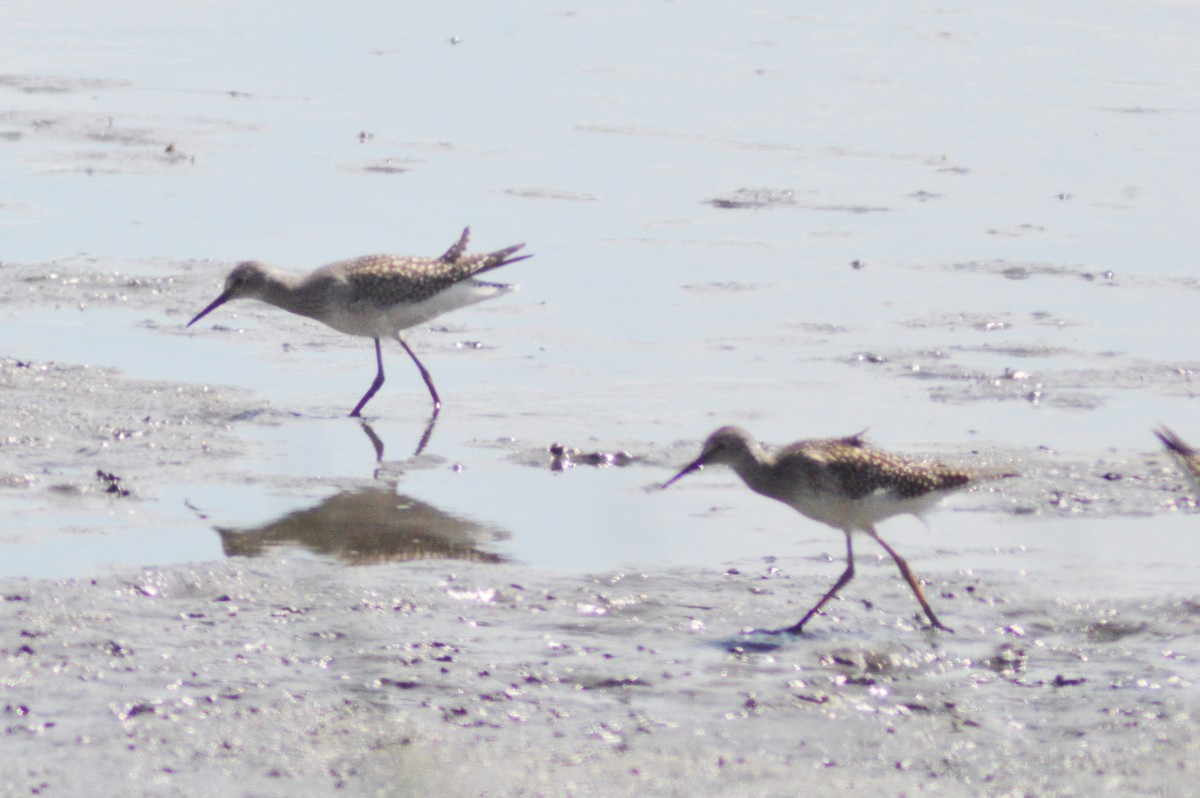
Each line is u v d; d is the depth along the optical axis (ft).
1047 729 30.99
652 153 87.51
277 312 62.54
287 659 33.01
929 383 54.29
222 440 47.75
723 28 123.95
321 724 30.35
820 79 105.60
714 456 37.01
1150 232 73.36
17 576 36.65
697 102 99.66
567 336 59.77
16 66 106.63
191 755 29.04
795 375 55.21
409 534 40.78
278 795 27.73
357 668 32.71
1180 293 64.75
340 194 78.48
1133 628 35.83
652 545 40.68
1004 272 67.72
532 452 47.42
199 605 35.50
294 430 49.19
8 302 60.70
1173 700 32.14
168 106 97.30
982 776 29.09
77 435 47.19
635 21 127.13
